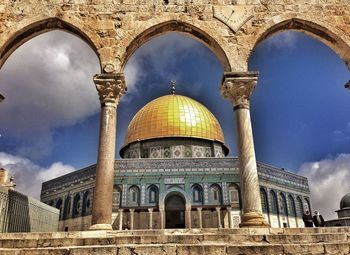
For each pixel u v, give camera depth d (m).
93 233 11.98
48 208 24.53
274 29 17.72
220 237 10.51
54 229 25.16
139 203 40.19
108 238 10.33
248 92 16.23
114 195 40.62
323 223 26.42
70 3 17.28
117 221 39.19
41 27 17.27
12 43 17.11
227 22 17.34
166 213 42.38
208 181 41.22
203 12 17.48
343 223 45.88
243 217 14.38
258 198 14.64
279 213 43.00
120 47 16.64
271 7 17.72
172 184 41.06
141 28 16.98
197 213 40.22
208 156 47.47
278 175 45.47
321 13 17.72
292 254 9.27
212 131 48.75
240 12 17.55
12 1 17.20
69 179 45.50
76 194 43.81
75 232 11.79
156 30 17.41
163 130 47.06
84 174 43.84
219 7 17.59
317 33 17.97
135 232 12.12
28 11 17.02
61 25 17.23
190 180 41.28
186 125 47.44
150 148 47.44
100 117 15.69
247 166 15.02
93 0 17.41
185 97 52.50
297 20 17.59
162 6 17.47
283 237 10.59
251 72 16.34
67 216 43.44
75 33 17.31
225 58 16.81
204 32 17.09
